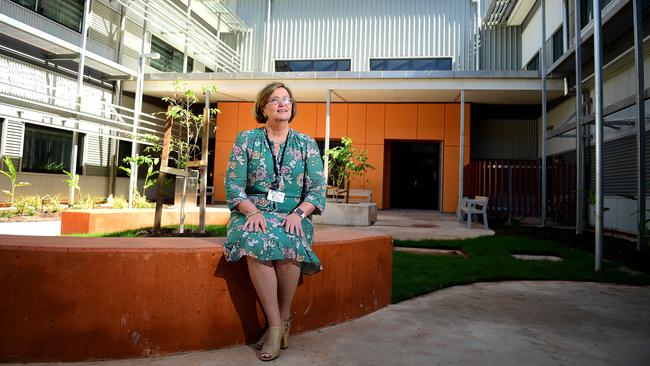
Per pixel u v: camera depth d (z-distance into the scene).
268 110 2.21
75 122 10.85
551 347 2.29
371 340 2.36
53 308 1.92
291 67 16.28
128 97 13.52
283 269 2.08
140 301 2.00
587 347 2.30
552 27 11.60
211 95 13.38
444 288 3.86
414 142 14.16
